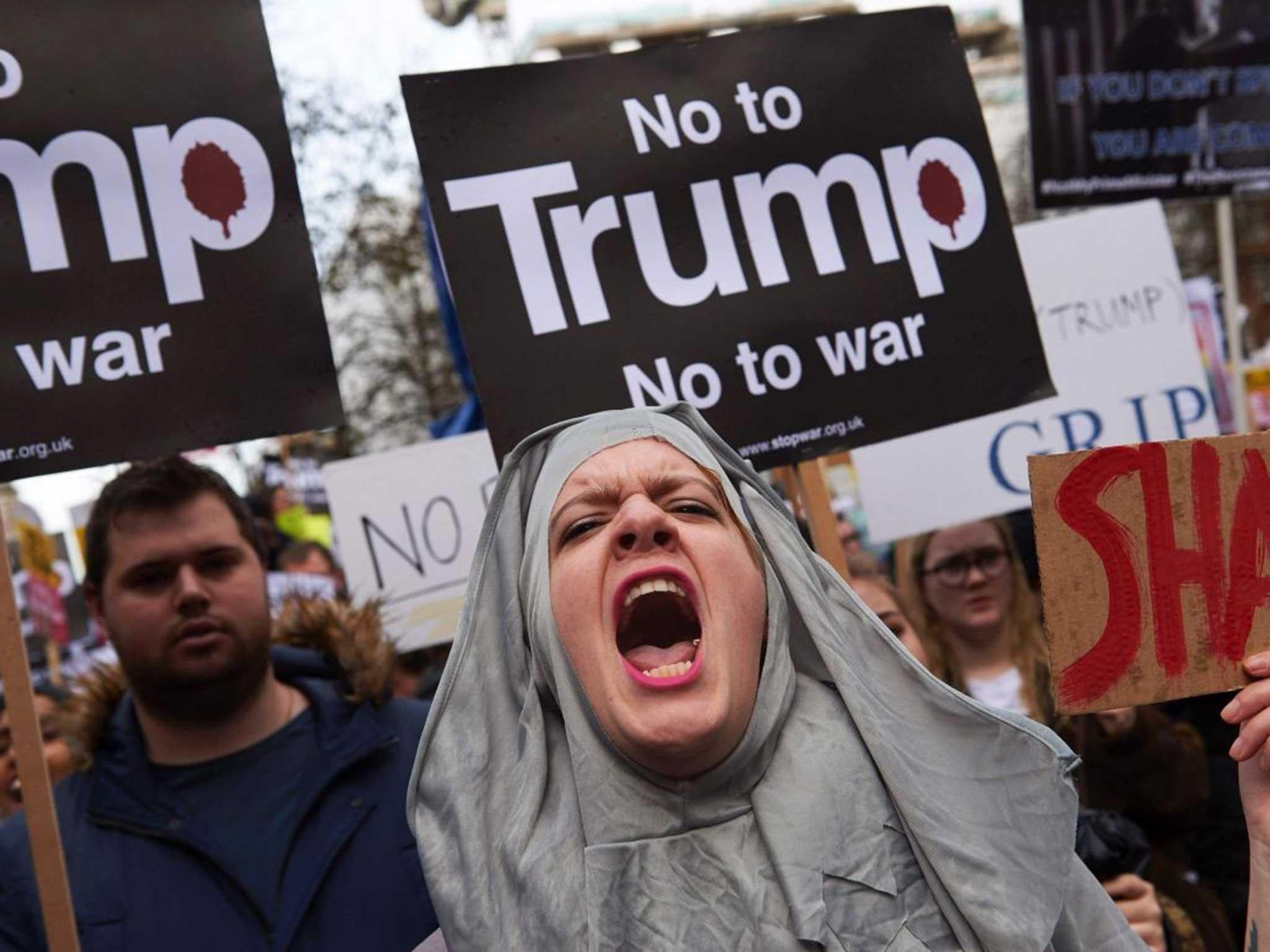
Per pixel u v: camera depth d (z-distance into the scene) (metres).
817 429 2.78
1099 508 1.93
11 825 2.64
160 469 2.68
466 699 1.95
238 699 2.61
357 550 3.93
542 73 2.75
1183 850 3.26
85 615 5.66
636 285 2.73
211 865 2.49
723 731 1.78
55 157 2.58
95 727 2.68
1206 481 1.96
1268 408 7.04
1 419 2.52
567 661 1.85
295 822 2.52
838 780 1.80
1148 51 4.68
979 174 2.94
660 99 2.80
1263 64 4.71
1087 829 2.81
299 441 8.68
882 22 2.93
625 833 1.79
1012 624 3.60
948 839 1.77
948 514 3.82
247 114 2.65
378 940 2.45
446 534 3.95
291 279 2.64
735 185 2.81
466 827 1.87
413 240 10.81
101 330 2.57
